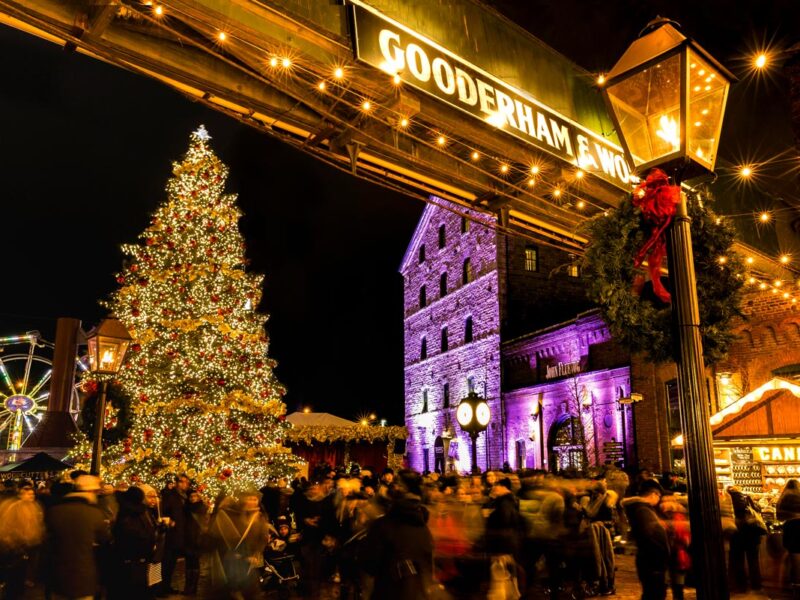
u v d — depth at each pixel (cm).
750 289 1562
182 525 1101
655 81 459
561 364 2881
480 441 3512
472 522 859
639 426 2194
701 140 455
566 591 943
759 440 1355
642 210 460
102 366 1052
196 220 1989
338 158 739
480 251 3750
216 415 1866
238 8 527
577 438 2662
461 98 660
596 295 530
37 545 800
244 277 2066
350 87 627
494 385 3416
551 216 966
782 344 1664
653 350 504
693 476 389
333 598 1035
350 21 564
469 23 702
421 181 839
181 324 1852
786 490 965
